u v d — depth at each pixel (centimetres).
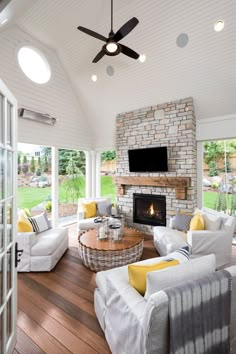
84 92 515
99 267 288
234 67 334
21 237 297
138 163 487
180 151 432
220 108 399
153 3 300
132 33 348
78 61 442
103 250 282
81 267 313
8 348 152
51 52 444
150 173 481
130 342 132
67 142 541
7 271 155
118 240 316
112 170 617
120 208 537
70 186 609
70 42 405
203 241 291
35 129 458
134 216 514
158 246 346
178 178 430
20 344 173
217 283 132
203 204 445
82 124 586
